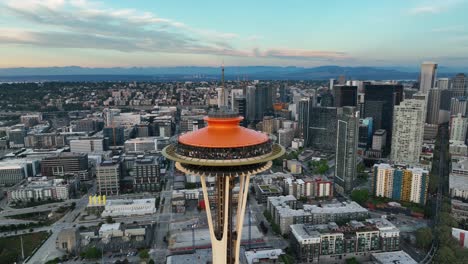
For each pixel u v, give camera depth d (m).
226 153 153.25
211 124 163.88
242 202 167.25
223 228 168.62
